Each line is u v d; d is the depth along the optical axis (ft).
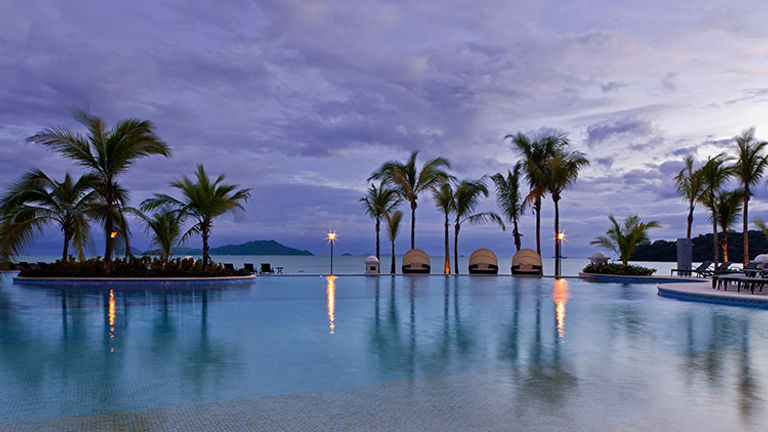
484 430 11.57
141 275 62.75
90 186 69.62
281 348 21.63
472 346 22.22
